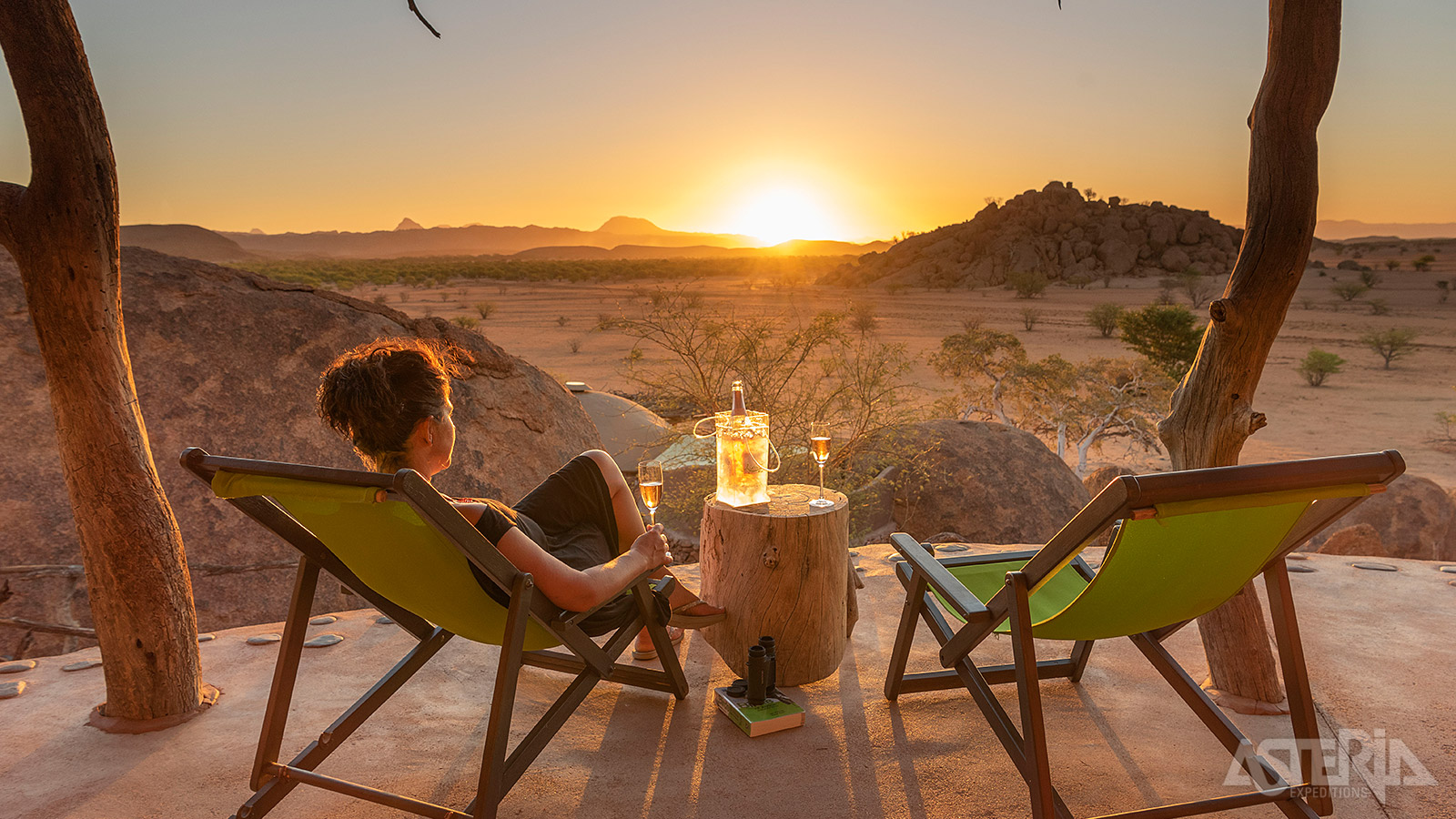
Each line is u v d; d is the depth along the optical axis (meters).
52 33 2.38
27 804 2.29
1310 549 6.66
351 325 5.75
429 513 1.69
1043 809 1.84
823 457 3.24
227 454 4.84
